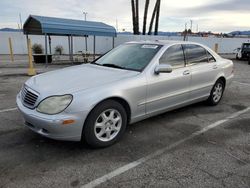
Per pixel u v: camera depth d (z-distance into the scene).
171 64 4.66
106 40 27.05
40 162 3.29
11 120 4.77
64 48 27.14
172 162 3.38
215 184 2.91
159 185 2.88
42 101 3.40
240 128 4.68
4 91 7.27
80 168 3.18
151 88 4.20
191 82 5.04
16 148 3.64
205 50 5.58
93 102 3.43
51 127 3.28
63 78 3.93
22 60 18.64
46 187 2.79
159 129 4.53
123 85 3.80
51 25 13.33
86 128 3.48
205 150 3.76
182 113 5.45
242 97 7.08
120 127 3.89
